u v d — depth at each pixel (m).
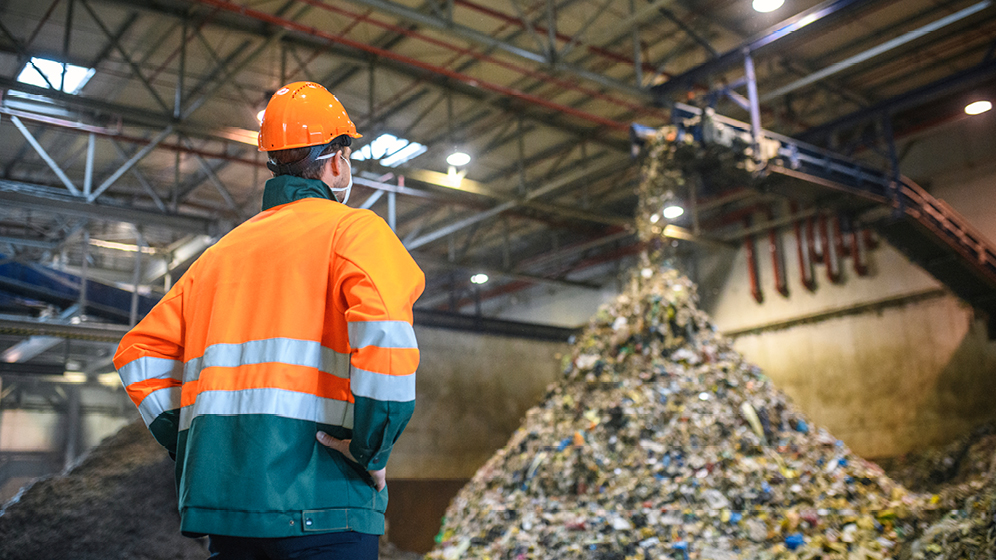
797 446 8.72
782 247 18.16
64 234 17.70
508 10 11.23
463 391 17.78
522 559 7.97
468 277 25.72
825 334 17.17
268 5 10.81
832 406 16.86
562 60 10.27
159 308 1.64
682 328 10.23
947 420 14.95
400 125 14.86
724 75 13.48
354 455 1.40
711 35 12.23
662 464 8.42
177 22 11.05
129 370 1.61
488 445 17.75
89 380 21.75
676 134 10.84
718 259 19.45
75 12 10.67
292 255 1.53
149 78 12.68
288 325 1.47
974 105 13.87
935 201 13.39
